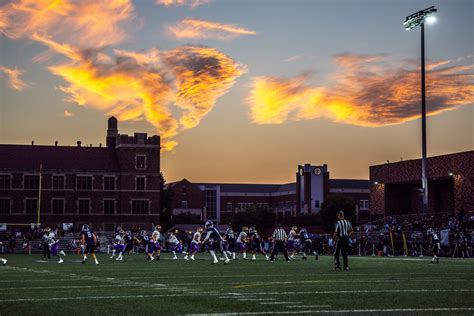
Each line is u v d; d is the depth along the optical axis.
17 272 27.98
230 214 164.88
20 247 76.00
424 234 52.22
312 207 144.75
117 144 106.44
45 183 102.00
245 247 44.31
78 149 105.81
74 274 26.09
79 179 103.06
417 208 81.44
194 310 13.18
